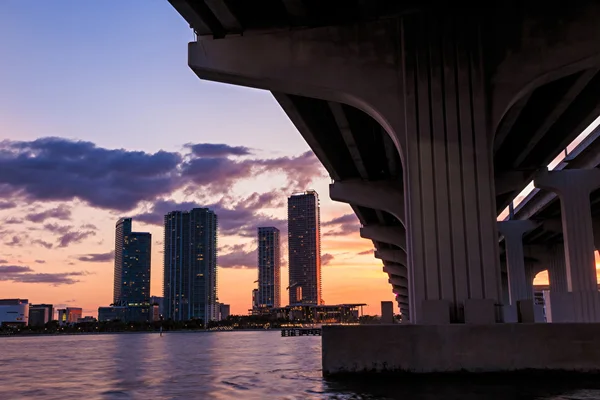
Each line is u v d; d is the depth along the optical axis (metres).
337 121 28.45
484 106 19.52
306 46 20.77
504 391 14.91
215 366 42.72
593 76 24.27
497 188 39.00
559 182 38.66
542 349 16.80
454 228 18.95
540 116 29.30
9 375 40.88
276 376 27.95
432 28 20.19
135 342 178.62
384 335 17.36
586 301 36.31
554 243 69.88
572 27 19.67
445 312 18.09
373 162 38.94
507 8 20.05
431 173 19.36
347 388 15.98
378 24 20.64
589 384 15.80
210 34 21.28
